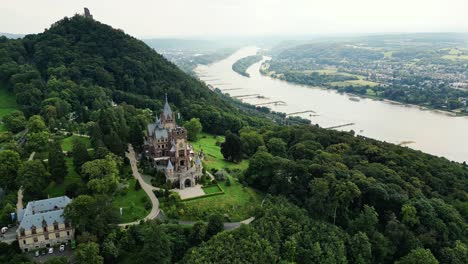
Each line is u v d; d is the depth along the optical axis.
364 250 169.38
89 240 149.62
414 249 168.25
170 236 158.25
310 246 166.38
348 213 194.50
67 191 181.75
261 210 179.75
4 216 163.38
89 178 186.75
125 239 154.62
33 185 176.38
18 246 151.88
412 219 183.50
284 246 162.75
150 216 173.88
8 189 186.88
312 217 184.00
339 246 168.75
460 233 184.25
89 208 157.12
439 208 193.88
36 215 154.88
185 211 178.25
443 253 172.75
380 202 197.88
